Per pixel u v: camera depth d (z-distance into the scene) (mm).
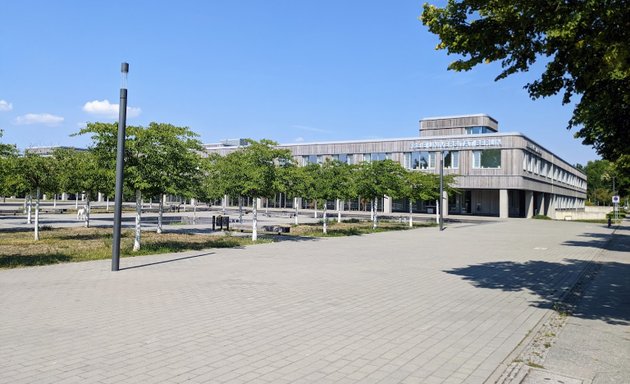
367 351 5996
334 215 53406
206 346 6105
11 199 84062
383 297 9484
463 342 6449
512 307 8727
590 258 16719
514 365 5523
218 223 29281
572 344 6410
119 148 12508
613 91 8906
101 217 38156
